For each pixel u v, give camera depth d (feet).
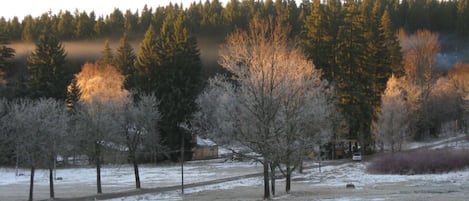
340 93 208.95
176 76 234.79
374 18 241.76
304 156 103.65
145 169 213.25
